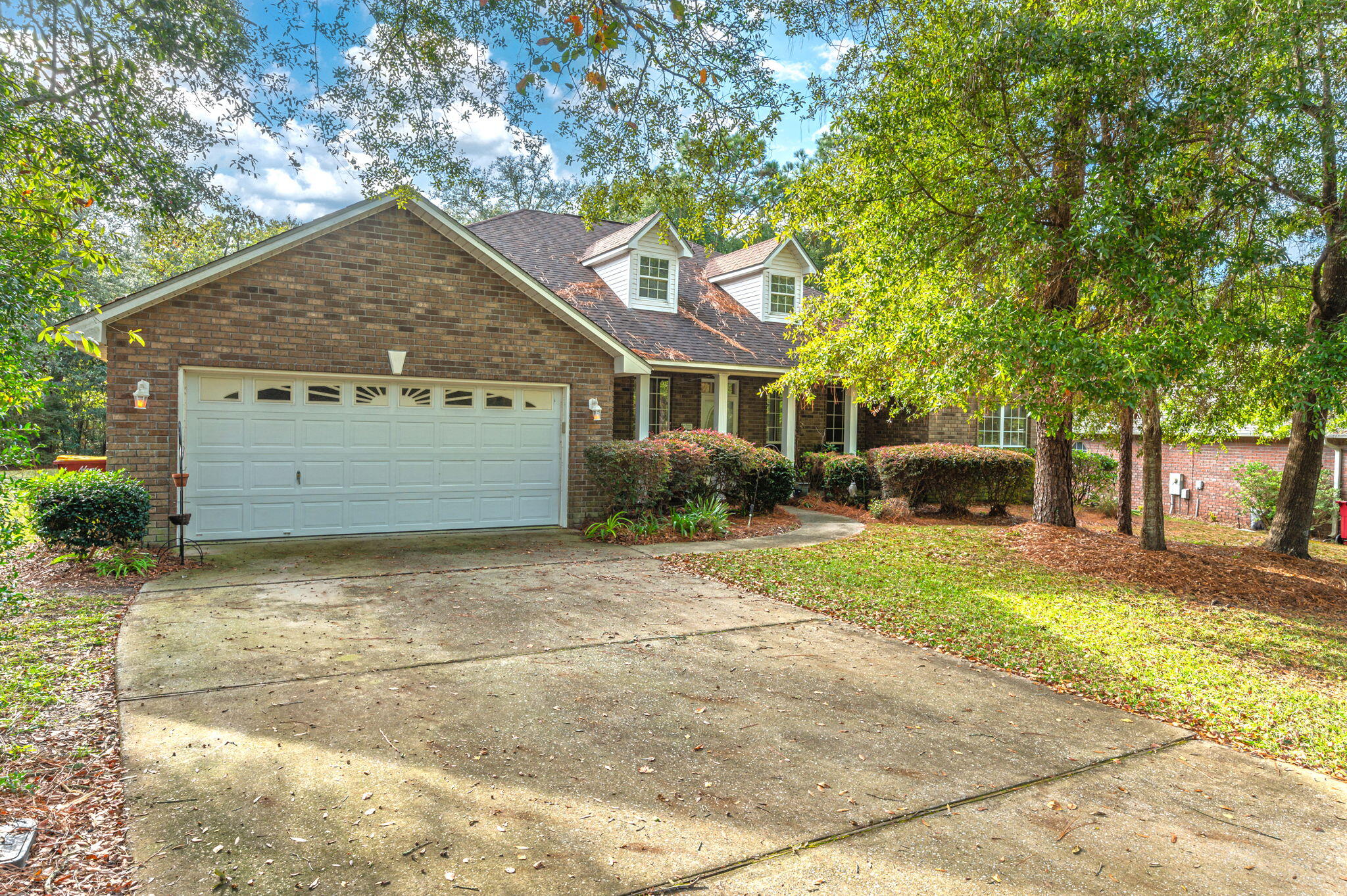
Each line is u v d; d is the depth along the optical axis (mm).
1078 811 3812
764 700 5129
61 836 3248
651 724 4660
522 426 11914
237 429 9891
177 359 9312
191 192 6707
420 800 3654
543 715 4734
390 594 7703
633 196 7766
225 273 9492
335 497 10594
